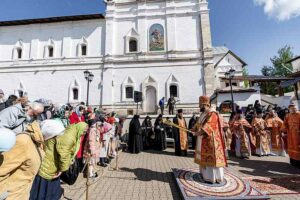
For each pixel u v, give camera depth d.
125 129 16.64
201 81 24.30
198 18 25.61
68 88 25.86
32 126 3.11
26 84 26.53
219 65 37.78
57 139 3.74
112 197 5.23
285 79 26.20
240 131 10.09
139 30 26.06
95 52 26.36
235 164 8.60
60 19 26.94
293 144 7.96
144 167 8.28
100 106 24.91
